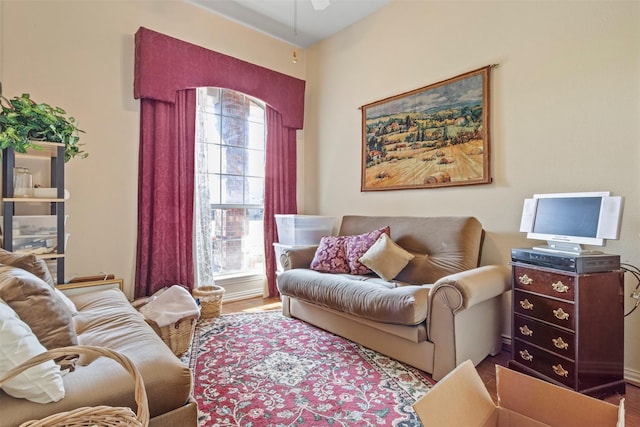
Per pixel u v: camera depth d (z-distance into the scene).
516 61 2.33
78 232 2.62
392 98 3.11
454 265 2.35
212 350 2.20
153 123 2.90
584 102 2.03
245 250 3.72
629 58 1.87
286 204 3.86
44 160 2.47
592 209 1.73
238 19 3.46
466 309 1.74
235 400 1.61
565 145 2.11
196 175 3.21
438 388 0.88
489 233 2.47
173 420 1.08
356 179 3.49
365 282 2.31
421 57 2.91
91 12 2.67
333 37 3.75
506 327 2.34
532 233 1.99
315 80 3.97
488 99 2.46
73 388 0.96
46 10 2.48
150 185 2.89
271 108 3.71
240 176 3.68
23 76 2.40
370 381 1.79
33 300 1.08
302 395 1.66
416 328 1.87
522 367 1.85
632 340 1.84
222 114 3.53
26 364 0.77
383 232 2.77
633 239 1.84
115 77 2.77
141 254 2.85
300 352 2.16
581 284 1.60
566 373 1.64
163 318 2.06
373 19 3.33
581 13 2.05
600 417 0.85
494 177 2.45
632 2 1.86
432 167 2.81
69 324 1.16
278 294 3.71
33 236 2.08
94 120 2.68
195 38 3.21
